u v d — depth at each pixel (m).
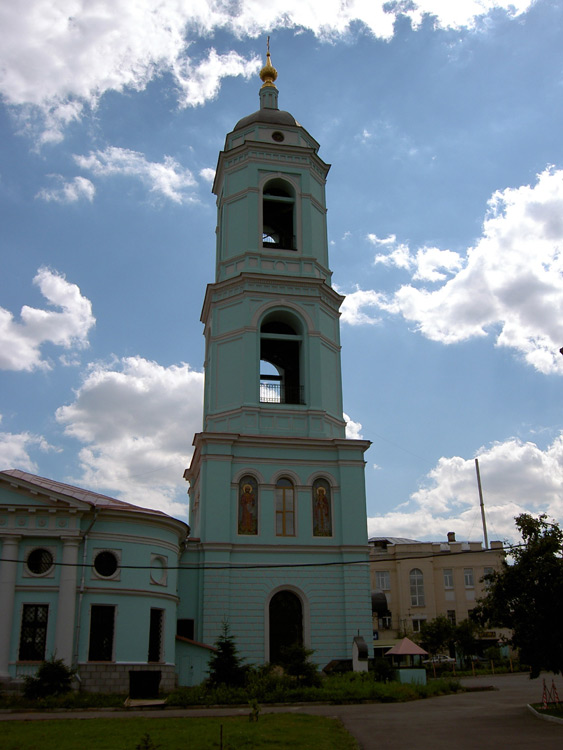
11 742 16.56
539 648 24.00
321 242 46.28
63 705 25.58
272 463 39.84
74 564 30.47
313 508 39.59
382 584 79.56
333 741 17.12
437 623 62.97
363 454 40.91
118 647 30.81
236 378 41.50
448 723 21.06
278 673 32.56
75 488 34.66
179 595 36.94
